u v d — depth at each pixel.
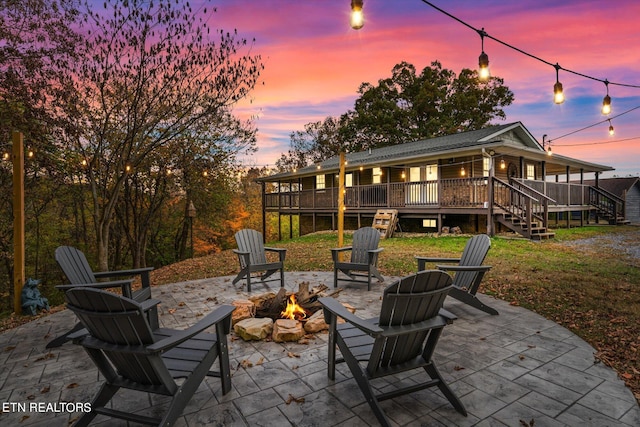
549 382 2.77
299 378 2.87
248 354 3.34
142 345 2.03
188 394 2.24
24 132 8.45
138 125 8.88
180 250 23.38
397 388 2.69
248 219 31.38
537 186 15.19
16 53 7.93
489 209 12.20
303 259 9.49
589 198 19.33
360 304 4.96
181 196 19.78
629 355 3.25
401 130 32.97
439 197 13.66
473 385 2.72
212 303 5.18
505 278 6.48
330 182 22.06
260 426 2.23
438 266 4.35
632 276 6.67
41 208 14.05
